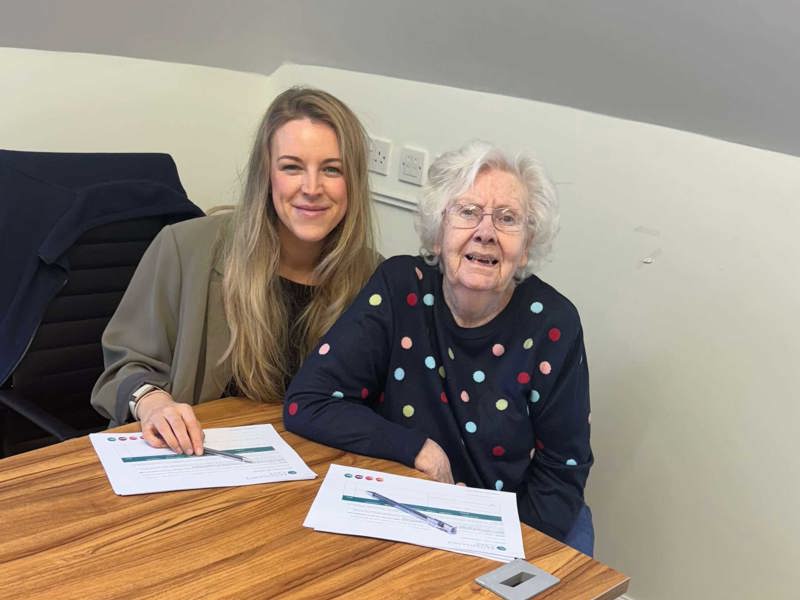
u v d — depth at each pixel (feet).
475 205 4.36
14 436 5.58
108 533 3.40
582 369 4.60
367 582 3.24
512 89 6.81
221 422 4.64
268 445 4.36
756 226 5.64
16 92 7.25
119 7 7.26
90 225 5.70
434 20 6.61
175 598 3.02
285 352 5.26
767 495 5.80
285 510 3.70
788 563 5.76
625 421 6.46
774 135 5.41
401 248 8.01
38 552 3.22
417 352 4.65
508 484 4.61
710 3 4.75
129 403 4.86
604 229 6.41
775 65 4.89
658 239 6.13
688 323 6.04
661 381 6.22
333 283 5.34
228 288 5.10
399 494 3.94
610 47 5.63
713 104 5.52
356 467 4.20
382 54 7.58
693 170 5.89
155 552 3.30
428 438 4.38
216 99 8.73
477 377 4.58
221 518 3.59
